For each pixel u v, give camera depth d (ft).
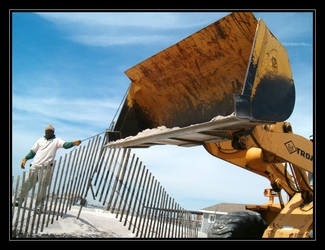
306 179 20.57
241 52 17.84
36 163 21.02
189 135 18.61
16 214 18.47
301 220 19.04
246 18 16.28
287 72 15.98
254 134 18.16
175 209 26.20
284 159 19.27
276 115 15.23
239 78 18.28
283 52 16.02
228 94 18.99
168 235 25.57
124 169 21.83
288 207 20.66
